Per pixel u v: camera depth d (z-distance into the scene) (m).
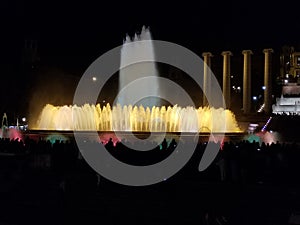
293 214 9.53
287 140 33.22
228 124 34.22
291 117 40.66
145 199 11.35
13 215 10.84
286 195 10.91
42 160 14.82
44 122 32.56
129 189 11.98
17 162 14.73
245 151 14.45
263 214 10.22
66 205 11.41
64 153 15.00
